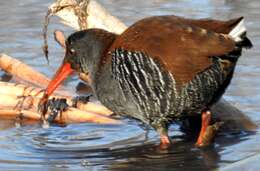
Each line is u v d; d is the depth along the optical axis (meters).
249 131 15.89
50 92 16.28
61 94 18.00
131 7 23.47
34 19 22.84
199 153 14.77
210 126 15.23
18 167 14.15
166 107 14.62
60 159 14.59
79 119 16.67
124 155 14.77
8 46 21.02
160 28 14.65
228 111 16.22
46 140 15.66
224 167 13.67
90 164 14.33
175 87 14.34
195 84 14.31
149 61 14.41
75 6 17.36
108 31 16.34
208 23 14.65
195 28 14.41
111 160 14.52
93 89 15.52
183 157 14.62
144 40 14.57
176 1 24.12
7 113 17.09
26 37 21.61
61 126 16.52
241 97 17.27
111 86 14.99
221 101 16.27
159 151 14.91
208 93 14.49
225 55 14.13
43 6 23.92
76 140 15.66
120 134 15.95
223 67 14.30
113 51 14.91
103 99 15.30
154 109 14.69
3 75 19.64
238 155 14.59
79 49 15.66
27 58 20.28
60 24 22.48
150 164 14.30
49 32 21.86
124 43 14.77
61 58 20.20
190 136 15.73
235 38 14.13
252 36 20.81
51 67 19.69
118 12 22.89
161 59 14.34
